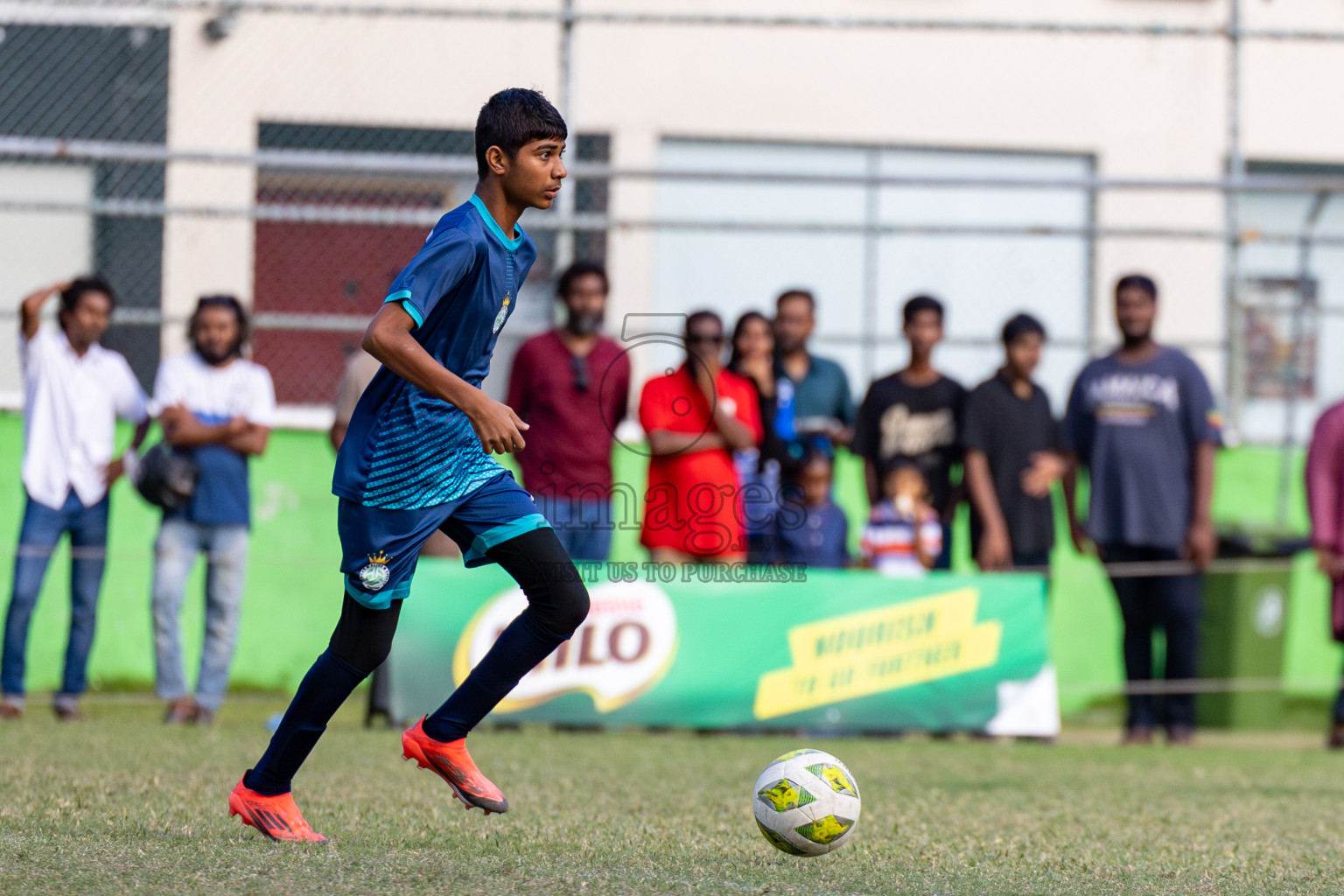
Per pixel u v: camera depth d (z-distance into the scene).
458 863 11.40
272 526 30.39
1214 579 31.20
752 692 24.64
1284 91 37.78
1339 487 27.80
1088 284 36.19
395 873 10.82
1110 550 26.62
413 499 11.77
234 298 25.45
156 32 33.25
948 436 27.36
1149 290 26.53
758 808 12.27
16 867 10.73
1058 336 36.25
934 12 37.56
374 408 11.80
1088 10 37.94
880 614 25.23
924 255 36.16
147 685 29.84
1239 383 31.55
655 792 17.09
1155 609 26.84
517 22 34.97
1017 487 26.86
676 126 36.47
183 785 16.11
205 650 24.94
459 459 12.01
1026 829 14.80
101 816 13.39
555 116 11.87
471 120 34.59
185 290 31.44
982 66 37.50
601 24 36.03
